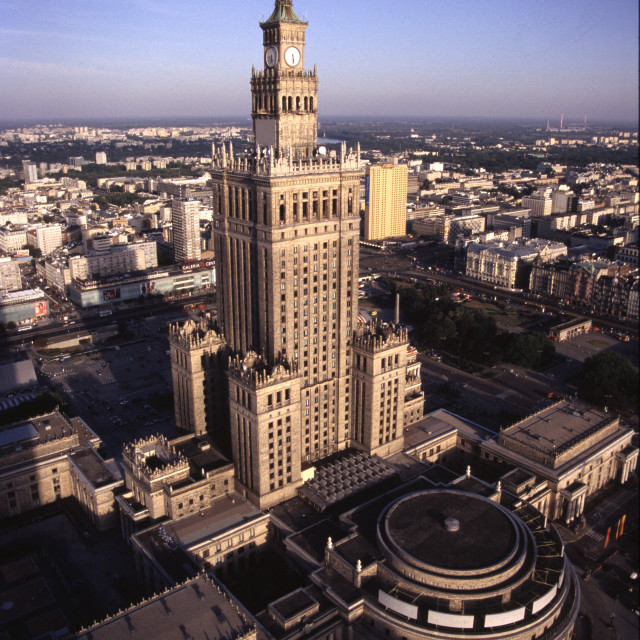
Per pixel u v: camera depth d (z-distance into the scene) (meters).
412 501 175.88
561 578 156.00
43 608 169.50
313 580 160.38
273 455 188.25
